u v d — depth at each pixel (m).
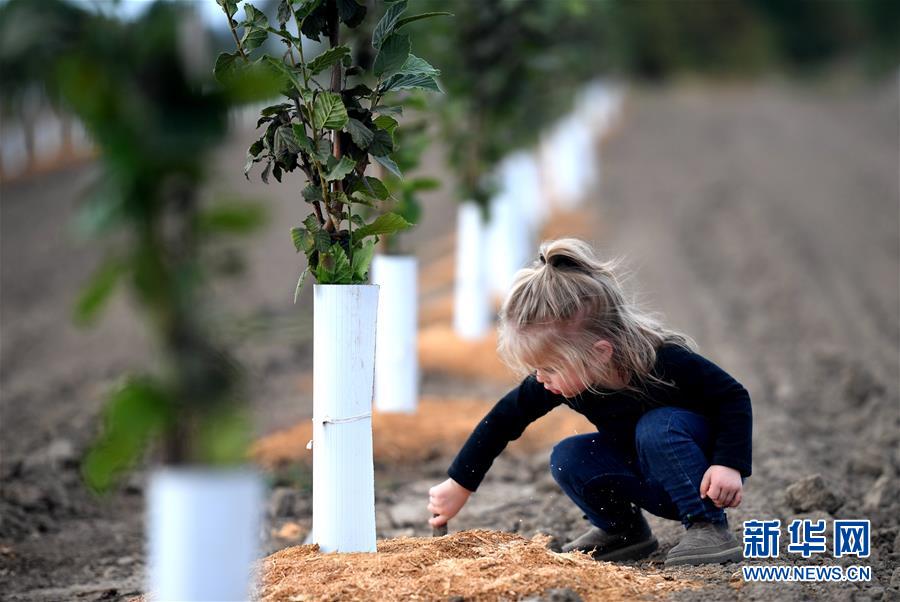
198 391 4.10
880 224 28.17
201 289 4.14
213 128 3.98
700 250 24.41
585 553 6.34
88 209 3.99
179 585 4.14
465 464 6.64
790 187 34.31
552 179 28.36
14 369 16.62
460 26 14.01
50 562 7.98
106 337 18.83
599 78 40.81
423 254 24.41
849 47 98.06
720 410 6.34
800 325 17.72
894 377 13.91
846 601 5.64
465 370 13.75
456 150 14.28
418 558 5.75
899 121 54.56
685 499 6.27
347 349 5.76
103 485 4.23
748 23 85.69
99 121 3.91
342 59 6.04
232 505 4.18
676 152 42.81
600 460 6.75
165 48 3.96
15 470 10.26
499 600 5.23
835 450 10.67
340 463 5.83
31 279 24.14
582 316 6.15
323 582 5.39
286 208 31.64
